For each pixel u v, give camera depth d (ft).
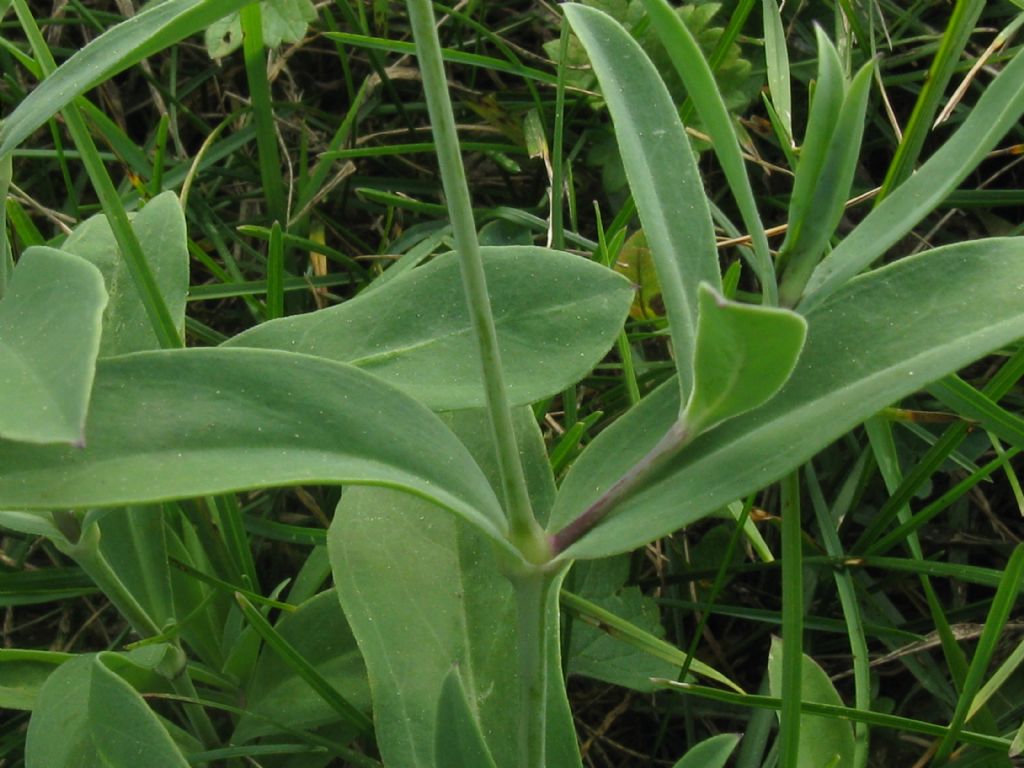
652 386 1.19
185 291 0.98
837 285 0.71
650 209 0.75
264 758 1.01
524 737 0.79
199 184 1.42
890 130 1.34
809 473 1.12
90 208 1.39
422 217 1.41
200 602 1.06
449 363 0.86
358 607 0.94
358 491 0.99
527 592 0.75
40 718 0.89
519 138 1.37
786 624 0.85
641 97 0.78
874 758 1.06
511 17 1.48
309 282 1.27
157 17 0.77
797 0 1.38
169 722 1.00
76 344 0.63
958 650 0.98
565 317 0.86
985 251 0.76
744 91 1.37
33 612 1.18
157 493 0.67
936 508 1.04
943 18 1.40
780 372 0.67
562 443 1.06
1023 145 1.22
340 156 1.30
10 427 0.61
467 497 0.73
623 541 0.73
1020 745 0.91
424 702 0.92
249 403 0.71
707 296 0.64
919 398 1.17
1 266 0.83
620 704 1.10
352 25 1.39
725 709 1.09
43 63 1.01
